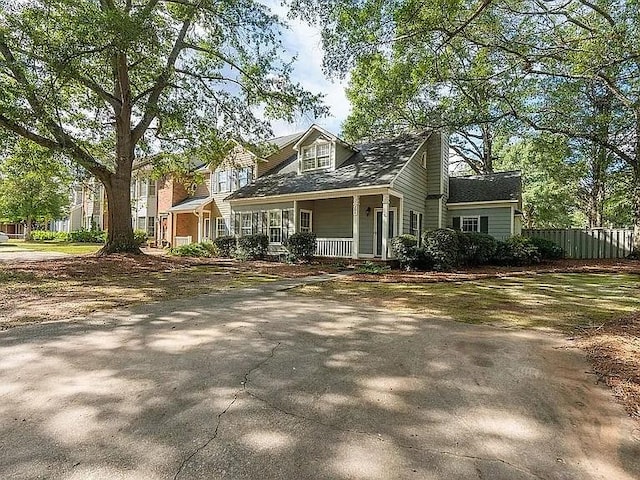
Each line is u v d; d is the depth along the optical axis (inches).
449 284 392.8
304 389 124.9
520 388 126.9
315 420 104.4
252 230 716.7
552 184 946.1
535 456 89.2
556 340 183.5
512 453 90.2
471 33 411.5
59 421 101.5
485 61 450.3
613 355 157.9
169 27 522.6
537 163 844.6
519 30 426.9
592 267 529.3
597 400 118.6
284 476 79.8
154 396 117.7
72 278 382.3
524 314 243.6
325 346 171.6
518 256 565.0
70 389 121.9
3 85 398.9
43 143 471.8
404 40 356.2
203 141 622.2
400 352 163.6
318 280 411.5
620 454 90.6
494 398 119.4
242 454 87.7
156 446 90.4
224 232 842.8
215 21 540.7
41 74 421.4
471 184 725.3
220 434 96.3
